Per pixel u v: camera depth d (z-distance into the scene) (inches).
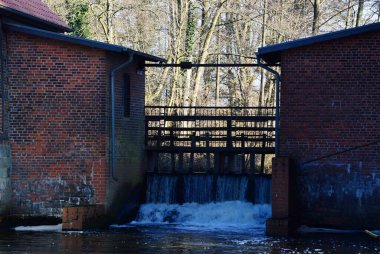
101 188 800.3
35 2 917.2
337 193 775.1
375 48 768.9
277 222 748.6
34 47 799.7
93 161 800.3
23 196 801.6
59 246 660.7
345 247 664.4
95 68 798.5
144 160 967.6
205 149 971.9
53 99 800.9
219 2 1409.9
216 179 941.2
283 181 752.3
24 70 799.1
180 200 948.0
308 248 658.8
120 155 854.5
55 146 801.6
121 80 858.8
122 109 864.3
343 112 773.9
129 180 892.0
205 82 1829.5
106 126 801.6
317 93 778.8
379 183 767.7
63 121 800.9
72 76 799.7
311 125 778.8
